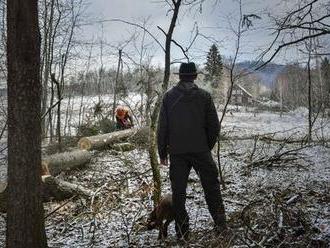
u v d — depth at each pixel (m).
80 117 24.00
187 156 5.36
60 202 8.32
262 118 40.81
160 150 5.47
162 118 5.44
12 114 4.60
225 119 37.81
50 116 18.89
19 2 4.51
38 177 4.73
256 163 10.45
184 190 5.34
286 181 8.71
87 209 7.31
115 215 6.83
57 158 10.71
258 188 8.14
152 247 5.28
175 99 5.40
